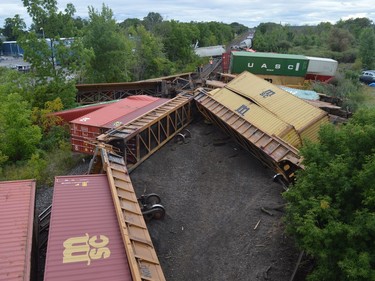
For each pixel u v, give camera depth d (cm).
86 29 4184
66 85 3072
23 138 2191
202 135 2525
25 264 982
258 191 1809
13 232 1106
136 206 1278
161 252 1394
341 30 8112
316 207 1052
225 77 3659
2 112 2188
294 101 2248
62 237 1054
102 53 4194
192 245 1437
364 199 1017
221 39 10919
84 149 2139
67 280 904
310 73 4572
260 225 1527
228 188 1848
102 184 1373
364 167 1002
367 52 6788
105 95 3528
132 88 3634
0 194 1317
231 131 2339
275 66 4291
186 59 6944
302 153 1262
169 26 6900
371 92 5016
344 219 1059
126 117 2212
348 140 1127
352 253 946
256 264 1323
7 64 7681
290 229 1210
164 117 2255
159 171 1991
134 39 5606
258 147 1902
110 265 964
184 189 1830
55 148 2402
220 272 1295
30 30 2906
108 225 1125
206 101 2517
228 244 1432
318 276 1041
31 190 1366
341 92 4369
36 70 3022
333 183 1100
